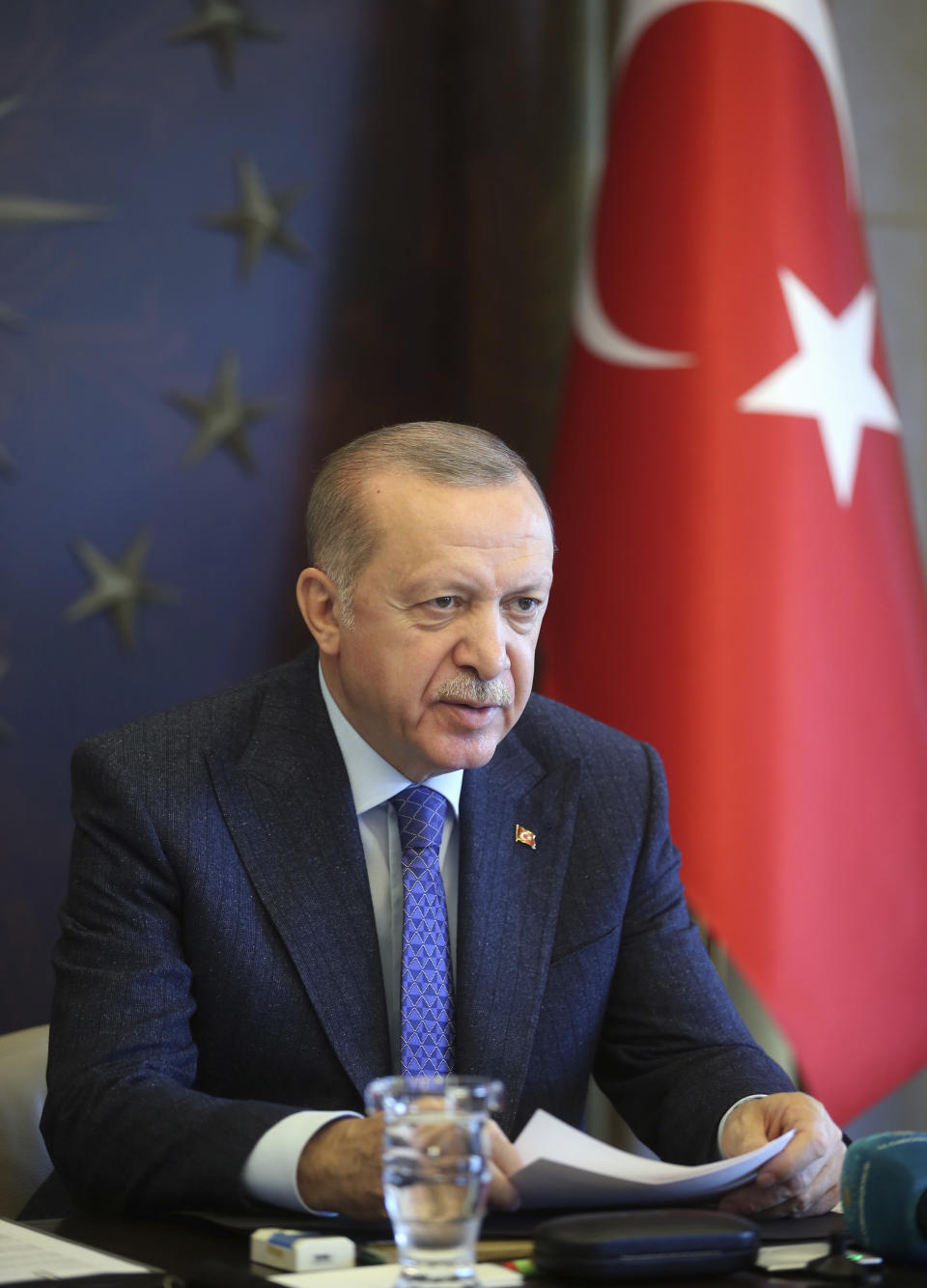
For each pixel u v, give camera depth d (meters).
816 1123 2.55
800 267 4.75
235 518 5.02
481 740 2.85
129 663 4.86
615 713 4.66
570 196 5.39
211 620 4.96
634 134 4.86
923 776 4.74
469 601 2.81
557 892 3.13
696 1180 2.20
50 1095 2.65
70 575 4.80
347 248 5.20
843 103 4.98
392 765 3.05
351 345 5.20
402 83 5.28
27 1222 2.37
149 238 4.93
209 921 2.88
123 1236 2.25
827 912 4.54
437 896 3.03
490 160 5.35
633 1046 3.15
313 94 5.16
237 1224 2.26
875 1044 4.55
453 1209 1.77
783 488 4.64
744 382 4.68
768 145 4.76
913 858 4.68
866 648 4.71
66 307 4.83
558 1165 2.11
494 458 2.87
